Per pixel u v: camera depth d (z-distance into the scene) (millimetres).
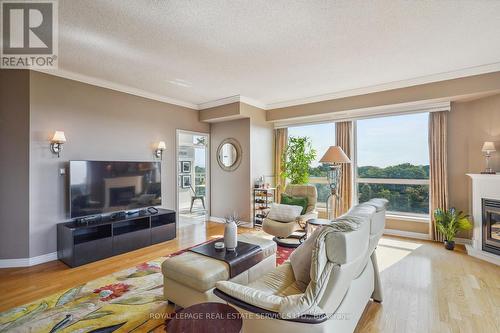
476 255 3332
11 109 3127
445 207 3904
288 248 3820
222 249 2396
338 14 2195
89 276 2811
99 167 3623
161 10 2119
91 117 3777
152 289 2500
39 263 3227
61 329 1896
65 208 3482
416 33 2520
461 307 2180
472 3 2053
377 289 2264
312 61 3188
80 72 3537
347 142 4719
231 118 5195
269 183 5555
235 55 3004
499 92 3420
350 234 1290
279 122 5574
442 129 3930
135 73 3580
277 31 2469
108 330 1891
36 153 3248
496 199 3197
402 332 1869
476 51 2928
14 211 3133
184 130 5160
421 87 3812
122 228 3861
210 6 2064
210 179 5773
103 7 2070
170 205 4887
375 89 4145
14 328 1910
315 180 5227
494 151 3553
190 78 3793
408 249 3650
